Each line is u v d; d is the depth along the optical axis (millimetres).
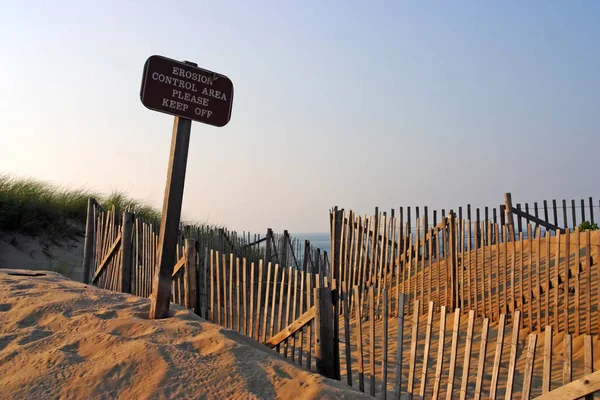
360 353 4379
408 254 9039
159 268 5203
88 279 10078
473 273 9031
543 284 7305
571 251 8320
